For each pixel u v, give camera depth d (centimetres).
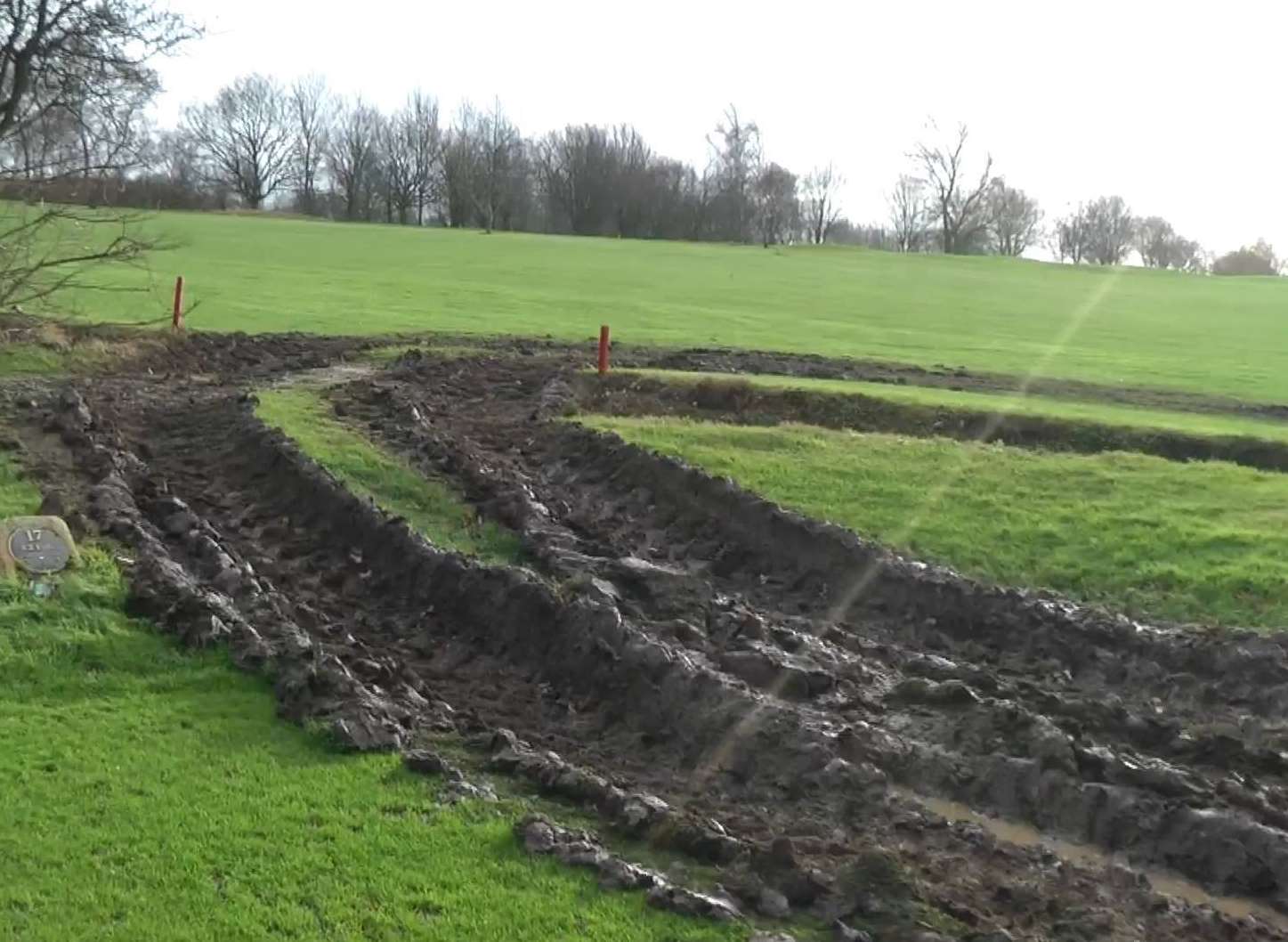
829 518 1420
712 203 10244
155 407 1908
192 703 857
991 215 10644
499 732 841
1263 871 715
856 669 1023
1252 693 991
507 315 3238
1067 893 685
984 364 2773
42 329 2256
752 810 786
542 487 1588
